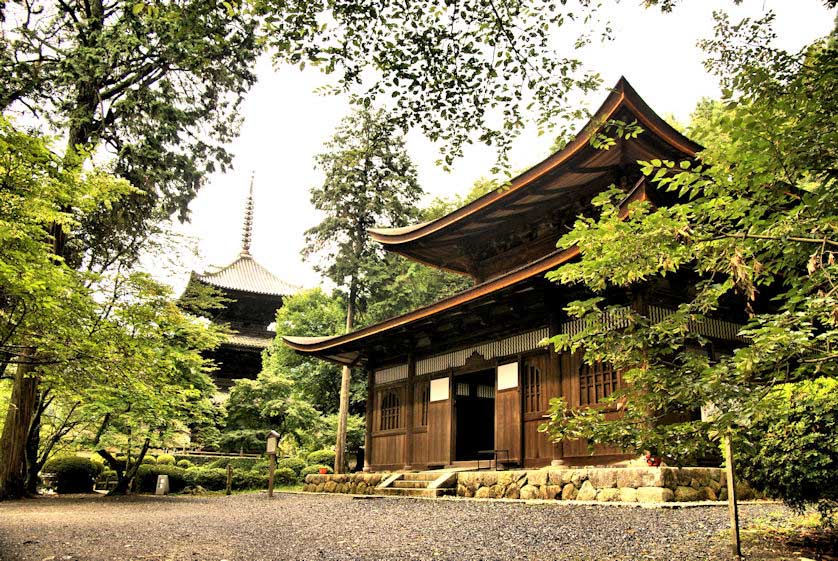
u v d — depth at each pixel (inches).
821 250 158.9
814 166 165.6
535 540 286.0
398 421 820.0
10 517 456.1
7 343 372.2
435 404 754.2
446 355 753.0
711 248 189.2
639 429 186.5
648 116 536.7
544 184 657.6
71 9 724.0
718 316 564.4
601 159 604.7
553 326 582.9
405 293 1298.0
